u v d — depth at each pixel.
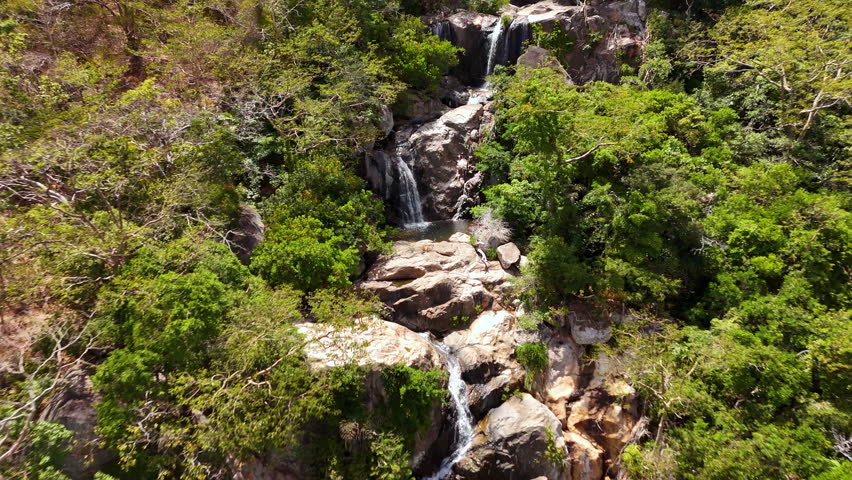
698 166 22.80
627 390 17.59
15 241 12.20
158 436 11.97
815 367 14.26
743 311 16.05
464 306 20.52
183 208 18.42
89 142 15.03
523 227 24.59
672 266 19.23
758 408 13.77
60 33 22.95
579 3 38.56
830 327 14.43
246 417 11.72
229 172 20.09
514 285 20.55
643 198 19.94
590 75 36.50
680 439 13.88
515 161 26.83
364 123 27.77
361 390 14.82
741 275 17.83
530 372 18.55
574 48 36.72
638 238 19.42
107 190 14.99
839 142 24.02
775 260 17.55
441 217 31.34
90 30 24.80
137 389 10.91
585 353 19.12
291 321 15.72
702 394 13.92
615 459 17.03
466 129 31.83
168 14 25.03
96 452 11.59
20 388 11.18
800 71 26.08
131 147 16.08
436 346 19.38
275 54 26.62
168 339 11.51
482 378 18.47
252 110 24.42
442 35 39.50
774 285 18.03
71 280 13.18
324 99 27.36
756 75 28.44
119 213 13.85
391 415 15.44
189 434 12.07
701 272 19.75
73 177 14.42
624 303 19.25
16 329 13.45
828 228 17.70
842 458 12.29
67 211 13.14
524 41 37.12
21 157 13.20
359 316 17.44
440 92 36.59
